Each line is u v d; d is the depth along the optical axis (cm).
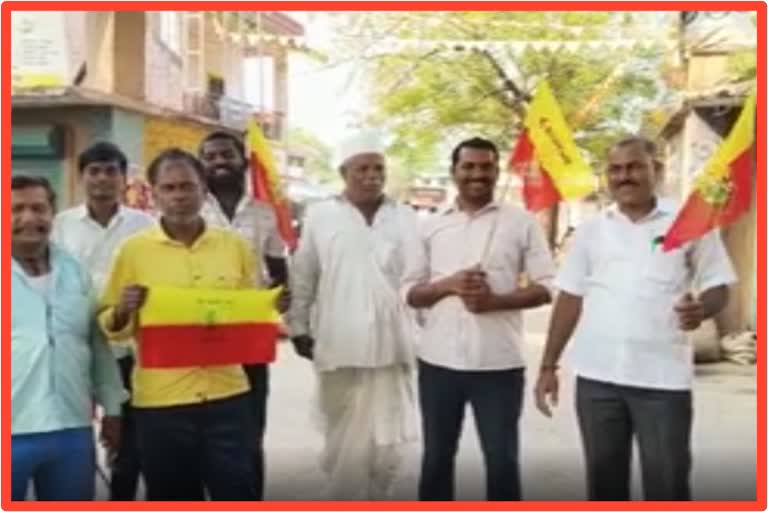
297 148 2522
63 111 1451
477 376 545
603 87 2256
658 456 489
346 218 591
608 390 495
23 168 1461
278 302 509
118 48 1542
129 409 550
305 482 678
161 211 484
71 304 443
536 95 605
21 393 432
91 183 573
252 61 2175
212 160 596
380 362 588
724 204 481
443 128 2408
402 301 582
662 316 486
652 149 499
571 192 603
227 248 493
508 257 548
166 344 473
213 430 487
